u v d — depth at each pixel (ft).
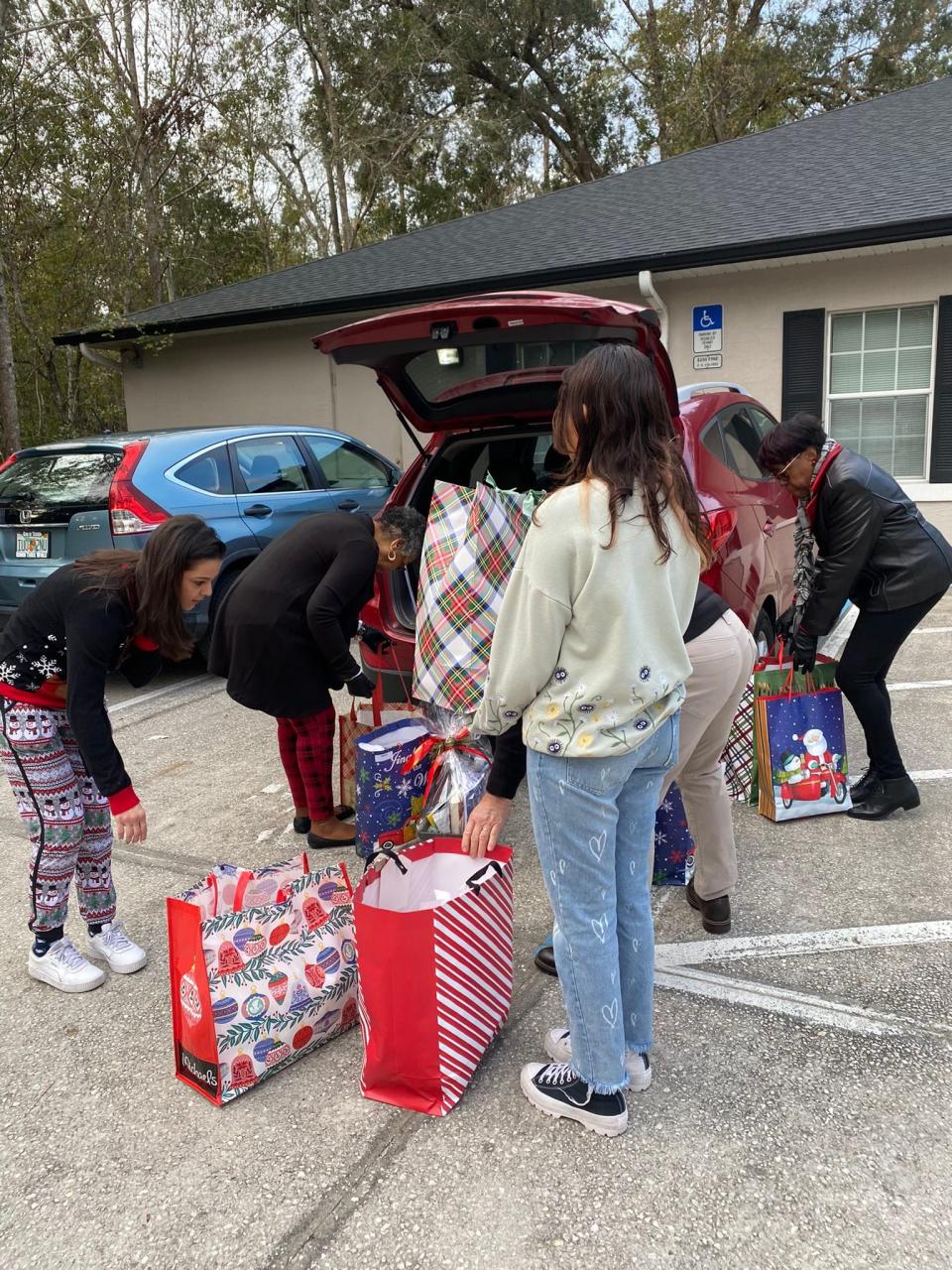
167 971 8.90
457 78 76.89
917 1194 5.81
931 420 26.71
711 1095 6.80
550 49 79.71
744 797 11.91
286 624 10.43
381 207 79.92
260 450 20.13
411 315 9.84
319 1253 5.63
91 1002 8.42
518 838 11.53
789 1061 7.13
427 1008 6.56
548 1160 6.26
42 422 47.88
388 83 75.31
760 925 9.07
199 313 37.19
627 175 38.88
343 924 7.75
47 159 44.96
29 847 11.91
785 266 27.37
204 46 57.93
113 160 50.78
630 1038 6.79
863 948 8.59
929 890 9.55
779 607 15.28
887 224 24.07
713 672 7.52
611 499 5.32
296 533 10.87
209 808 12.89
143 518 17.29
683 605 5.92
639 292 29.22
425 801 10.50
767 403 28.53
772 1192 5.89
